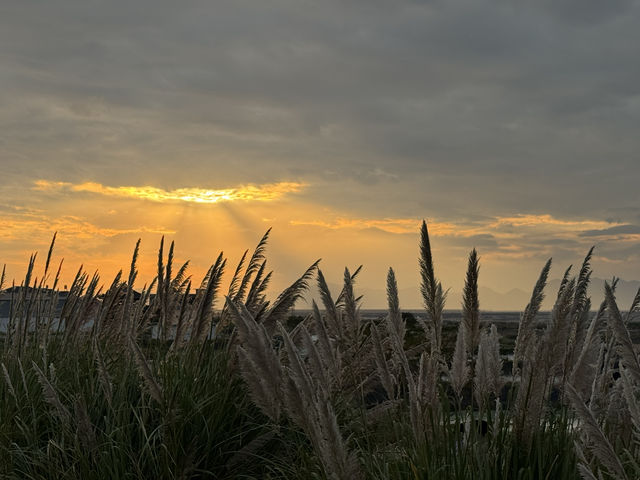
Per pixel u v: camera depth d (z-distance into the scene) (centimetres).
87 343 619
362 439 399
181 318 535
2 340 645
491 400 356
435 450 315
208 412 458
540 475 292
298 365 315
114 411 443
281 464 438
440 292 338
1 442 454
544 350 310
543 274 339
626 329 240
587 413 233
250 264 555
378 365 377
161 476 407
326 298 443
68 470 417
